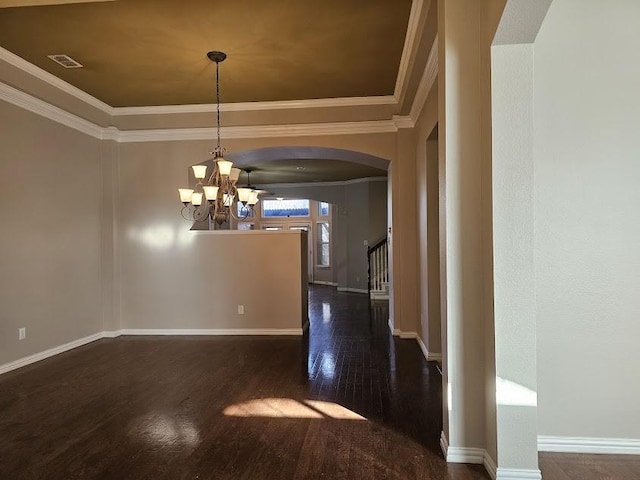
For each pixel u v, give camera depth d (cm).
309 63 424
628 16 246
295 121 551
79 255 527
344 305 853
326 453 251
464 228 238
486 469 230
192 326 582
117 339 555
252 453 252
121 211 583
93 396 347
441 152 252
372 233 1073
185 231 580
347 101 532
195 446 261
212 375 400
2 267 416
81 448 260
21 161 439
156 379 389
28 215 448
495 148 218
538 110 250
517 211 217
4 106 418
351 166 914
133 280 584
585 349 247
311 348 500
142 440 269
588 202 248
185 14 330
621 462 235
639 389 245
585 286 248
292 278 576
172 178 576
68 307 505
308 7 322
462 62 238
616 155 247
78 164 525
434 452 250
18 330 432
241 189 454
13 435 278
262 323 579
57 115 486
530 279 217
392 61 422
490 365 226
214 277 581
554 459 239
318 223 1341
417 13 319
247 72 445
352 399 337
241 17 336
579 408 247
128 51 393
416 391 354
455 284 238
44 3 294
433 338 448
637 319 245
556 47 249
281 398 339
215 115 554
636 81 246
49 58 406
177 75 450
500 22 201
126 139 579
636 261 246
